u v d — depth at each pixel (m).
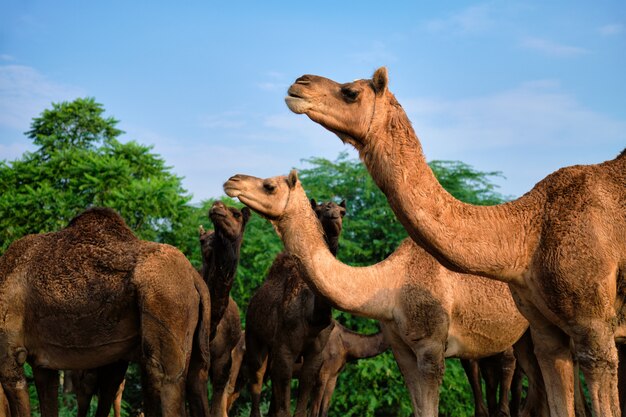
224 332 11.27
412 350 8.60
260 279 21.45
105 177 24.80
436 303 8.43
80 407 9.88
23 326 8.02
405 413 19.97
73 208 23.81
